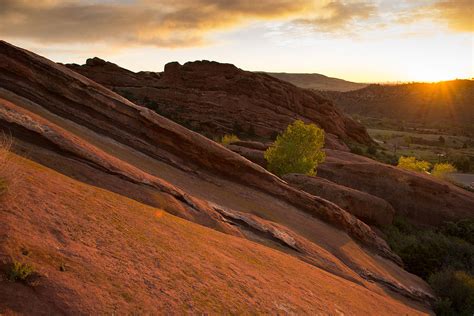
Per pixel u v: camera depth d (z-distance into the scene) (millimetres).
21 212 7258
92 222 8562
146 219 10820
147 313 6508
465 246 28469
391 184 39344
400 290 20109
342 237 23938
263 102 100250
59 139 14023
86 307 5883
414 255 27141
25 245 6363
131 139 22141
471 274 24297
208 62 111750
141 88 115438
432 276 23703
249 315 8297
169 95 109312
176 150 23500
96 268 6891
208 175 23844
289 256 16062
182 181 20500
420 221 37812
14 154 10633
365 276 19875
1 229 6371
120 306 6305
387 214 33250
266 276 11281
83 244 7473
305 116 101375
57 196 8859
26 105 18250
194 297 7789
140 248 8617
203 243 11438
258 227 17875
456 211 37844
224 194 21859
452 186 42125
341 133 103125
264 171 25641
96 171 13820
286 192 25531
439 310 19984
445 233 35406
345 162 45031
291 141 40688
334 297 12617
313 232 22125
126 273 7285
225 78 108062
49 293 5750
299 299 10641
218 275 9438
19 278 5715
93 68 127625
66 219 8031
